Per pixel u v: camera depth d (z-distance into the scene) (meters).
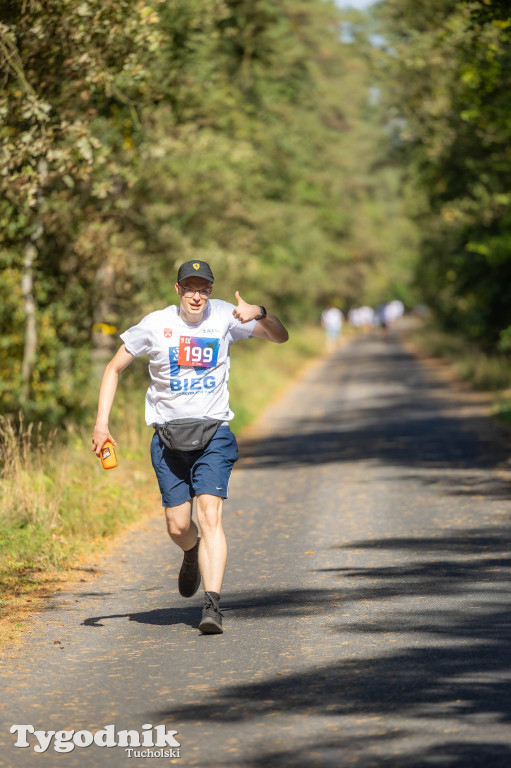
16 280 42.84
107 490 33.22
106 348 51.50
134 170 43.19
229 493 35.62
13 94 31.34
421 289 129.25
